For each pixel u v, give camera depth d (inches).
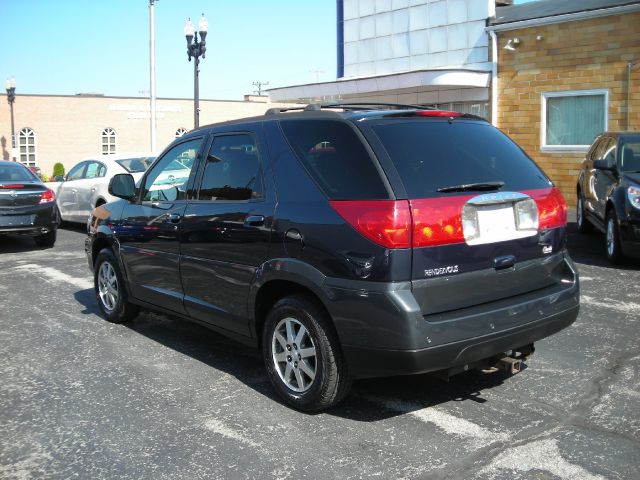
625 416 157.4
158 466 136.5
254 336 174.6
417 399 170.4
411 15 714.2
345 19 794.2
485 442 144.5
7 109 1940.2
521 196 156.0
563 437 146.4
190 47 858.1
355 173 148.0
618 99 551.8
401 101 729.0
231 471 133.7
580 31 567.5
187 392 178.1
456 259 143.9
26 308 277.0
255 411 164.4
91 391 179.6
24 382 187.2
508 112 629.6
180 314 206.2
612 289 289.4
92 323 251.3
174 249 200.7
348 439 147.4
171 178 209.3
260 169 172.4
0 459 140.6
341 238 144.9
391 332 137.5
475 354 145.9
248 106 2313.0
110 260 242.4
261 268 164.7
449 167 151.4
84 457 140.9
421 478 129.5
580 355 202.4
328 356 151.6
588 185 423.8
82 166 535.5
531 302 155.1
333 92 706.2
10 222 428.5
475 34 649.6
